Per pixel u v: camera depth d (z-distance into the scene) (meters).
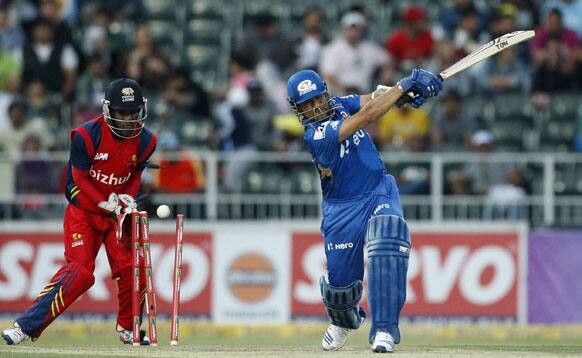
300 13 65.25
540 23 62.69
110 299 50.25
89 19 64.62
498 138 55.31
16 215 50.78
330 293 29.16
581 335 49.41
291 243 50.19
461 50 58.88
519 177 50.03
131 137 30.25
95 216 30.64
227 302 50.28
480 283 49.81
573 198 49.47
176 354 27.70
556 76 57.22
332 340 30.19
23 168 50.62
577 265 49.53
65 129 54.47
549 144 55.56
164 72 58.34
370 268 28.11
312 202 50.38
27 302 50.75
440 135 54.22
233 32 64.94
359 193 28.67
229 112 55.81
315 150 28.59
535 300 49.62
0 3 63.53
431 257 49.94
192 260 50.34
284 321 50.12
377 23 64.44
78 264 30.39
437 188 49.91
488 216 49.84
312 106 28.78
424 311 49.91
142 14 65.00
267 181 50.50
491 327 49.66
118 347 30.11
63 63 58.44
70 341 42.31
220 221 50.41
